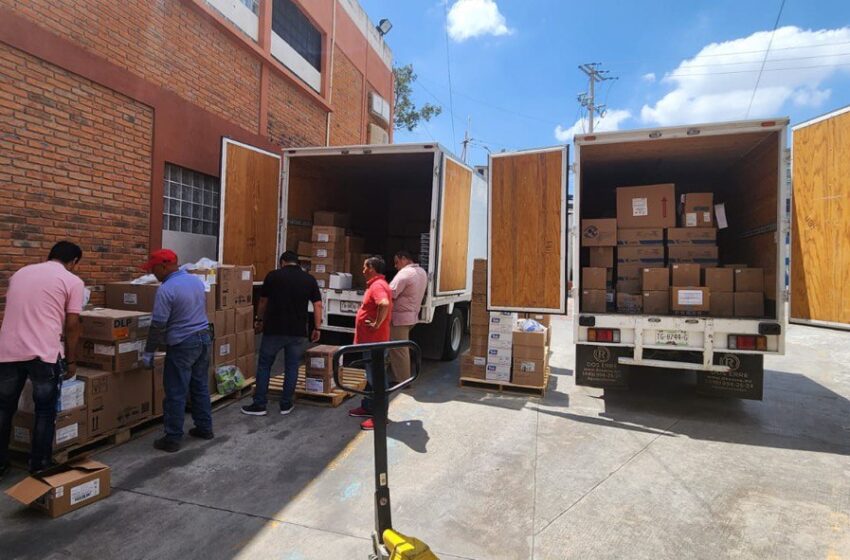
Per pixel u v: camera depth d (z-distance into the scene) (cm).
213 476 369
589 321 548
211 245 750
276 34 912
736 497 354
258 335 863
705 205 574
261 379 502
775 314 508
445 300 712
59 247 375
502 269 598
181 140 671
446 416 518
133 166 601
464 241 784
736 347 509
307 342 802
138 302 485
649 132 535
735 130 510
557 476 382
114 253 578
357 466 392
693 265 550
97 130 554
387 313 514
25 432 376
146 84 612
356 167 796
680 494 357
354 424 484
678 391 645
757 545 294
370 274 529
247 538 292
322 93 1080
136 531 296
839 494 360
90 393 390
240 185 667
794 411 564
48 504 308
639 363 534
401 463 399
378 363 231
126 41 588
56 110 507
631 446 447
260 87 848
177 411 409
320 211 795
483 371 623
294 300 504
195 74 700
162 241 652
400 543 205
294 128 966
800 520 323
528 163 588
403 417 511
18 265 475
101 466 338
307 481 365
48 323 347
